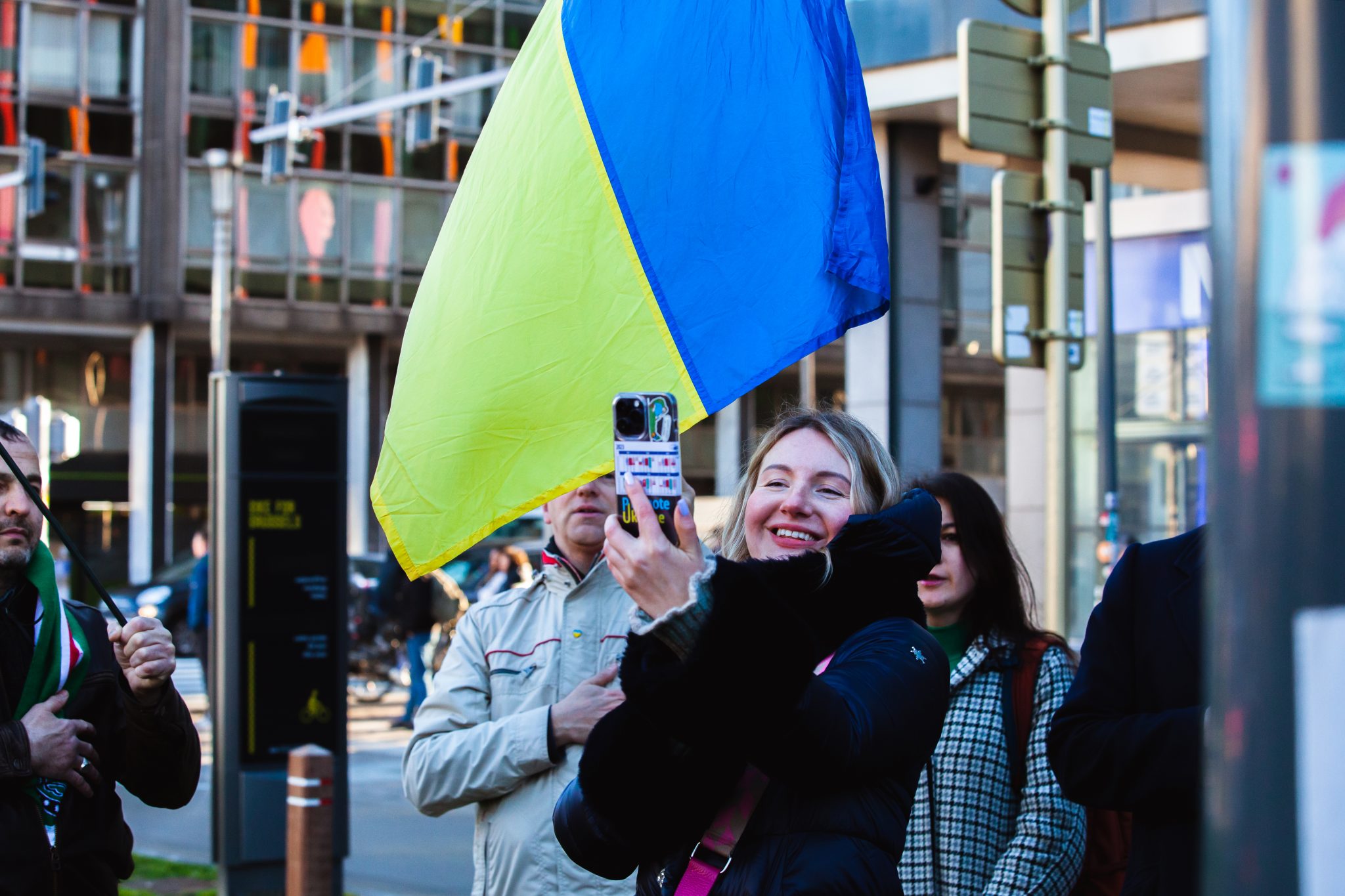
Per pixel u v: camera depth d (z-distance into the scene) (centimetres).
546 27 288
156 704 363
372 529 4166
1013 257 746
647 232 278
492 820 378
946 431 4584
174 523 4119
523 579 1752
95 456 4025
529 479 272
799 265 282
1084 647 304
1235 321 112
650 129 281
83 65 3872
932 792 356
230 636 773
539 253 278
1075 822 347
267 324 4006
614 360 276
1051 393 755
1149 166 2062
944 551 380
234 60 3978
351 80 4081
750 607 202
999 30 738
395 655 1933
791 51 289
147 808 1203
